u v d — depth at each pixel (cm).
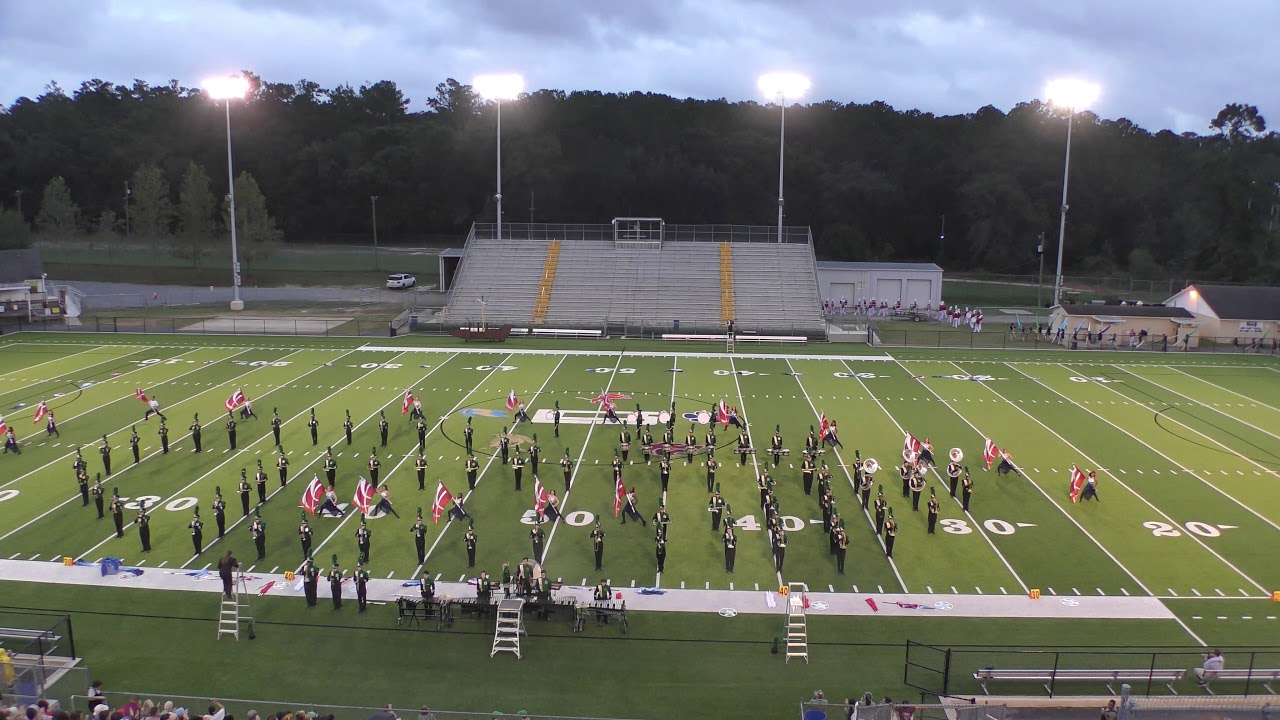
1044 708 1762
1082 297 8188
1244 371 4891
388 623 2122
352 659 1961
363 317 6519
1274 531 2658
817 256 11225
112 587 2277
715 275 6394
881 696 1838
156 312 6706
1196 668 1895
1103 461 3288
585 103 12475
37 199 11450
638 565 2436
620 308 6088
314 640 2041
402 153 12000
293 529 2639
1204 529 2673
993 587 2309
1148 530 2667
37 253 6347
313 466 3156
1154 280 9544
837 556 2408
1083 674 1891
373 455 2997
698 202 11525
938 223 11694
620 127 12156
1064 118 11631
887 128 12744
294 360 4931
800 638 2034
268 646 2009
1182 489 3003
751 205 11594
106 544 2523
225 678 1875
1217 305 5772
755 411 3944
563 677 1898
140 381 4375
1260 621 2138
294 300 7469
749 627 2116
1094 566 2428
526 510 2803
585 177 11488
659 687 1864
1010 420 3831
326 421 3691
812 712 1678
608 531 2653
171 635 2052
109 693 1767
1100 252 11081
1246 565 2434
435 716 1717
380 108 13925
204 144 12075
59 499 2836
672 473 3131
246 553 2481
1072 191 10969
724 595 2272
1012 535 2636
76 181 11600
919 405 4075
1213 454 3375
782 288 6281
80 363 4791
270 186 11912
